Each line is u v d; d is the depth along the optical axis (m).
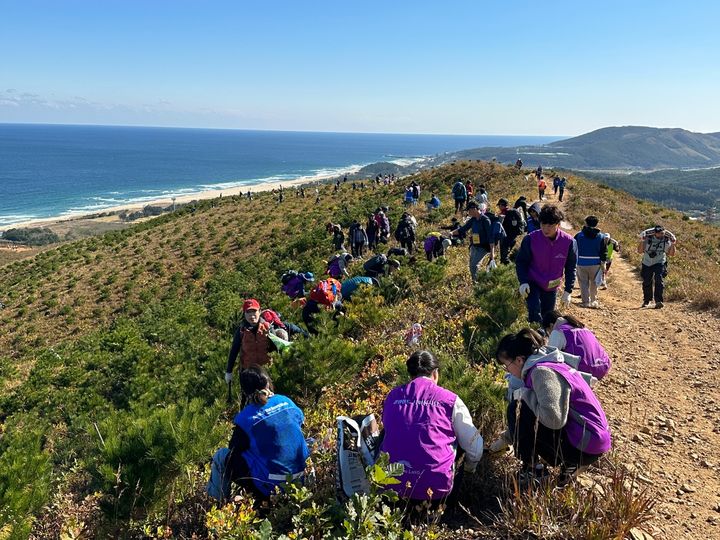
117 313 28.14
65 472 6.06
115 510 3.69
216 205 57.00
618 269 15.34
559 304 9.51
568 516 3.03
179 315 19.16
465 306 8.76
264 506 3.57
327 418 5.28
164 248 39.69
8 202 140.62
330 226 23.22
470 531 3.18
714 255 23.41
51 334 26.39
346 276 13.09
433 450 3.24
